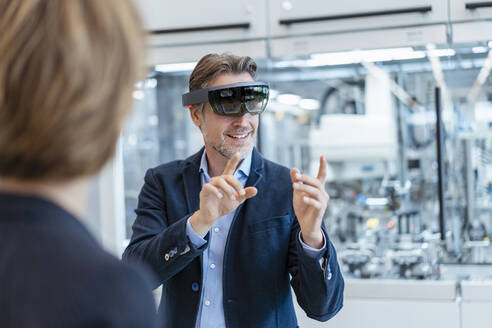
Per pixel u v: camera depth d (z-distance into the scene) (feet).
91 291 1.49
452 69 8.50
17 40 1.56
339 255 8.53
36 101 1.54
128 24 1.67
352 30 7.75
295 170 4.46
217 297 5.00
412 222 9.08
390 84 9.33
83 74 1.55
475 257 8.40
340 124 10.20
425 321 7.57
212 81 5.12
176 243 4.58
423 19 7.50
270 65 8.54
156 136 9.45
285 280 5.08
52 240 1.56
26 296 1.49
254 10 8.04
